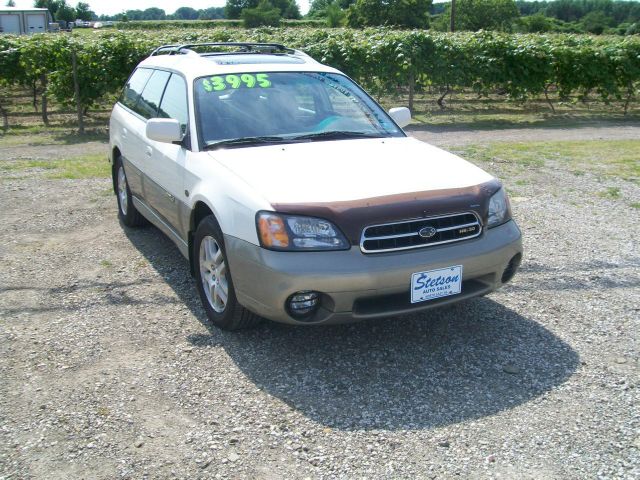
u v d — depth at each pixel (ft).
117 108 23.17
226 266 13.69
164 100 18.69
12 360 13.33
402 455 10.27
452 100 67.82
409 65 53.21
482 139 43.98
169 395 12.02
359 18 216.95
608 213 24.45
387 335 14.47
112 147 23.03
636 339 14.23
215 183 14.02
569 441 10.60
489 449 10.41
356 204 12.34
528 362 13.24
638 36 64.80
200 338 14.34
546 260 19.31
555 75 59.11
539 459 10.15
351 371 12.92
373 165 14.16
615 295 16.66
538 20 219.82
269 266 12.16
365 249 12.23
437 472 9.87
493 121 54.29
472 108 63.46
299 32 63.36
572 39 62.08
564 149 38.86
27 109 58.75
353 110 17.66
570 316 15.42
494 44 56.59
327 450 10.41
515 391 12.13
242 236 12.78
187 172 15.39
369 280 12.05
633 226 22.76
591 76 58.59
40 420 11.21
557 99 68.64
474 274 13.10
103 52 48.01
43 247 20.63
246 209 12.78
